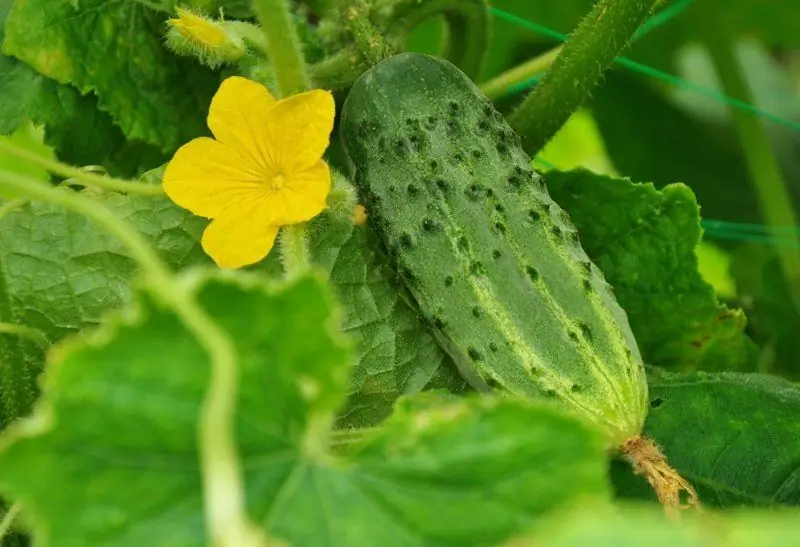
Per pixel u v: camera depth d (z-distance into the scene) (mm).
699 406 463
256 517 337
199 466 334
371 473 341
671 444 460
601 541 273
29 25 477
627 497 449
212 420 320
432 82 458
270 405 340
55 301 442
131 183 443
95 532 332
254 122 428
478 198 442
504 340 428
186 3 481
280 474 340
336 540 337
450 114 453
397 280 457
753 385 464
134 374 331
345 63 473
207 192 431
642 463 421
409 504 339
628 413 423
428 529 338
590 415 421
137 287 328
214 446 319
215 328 333
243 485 338
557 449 339
